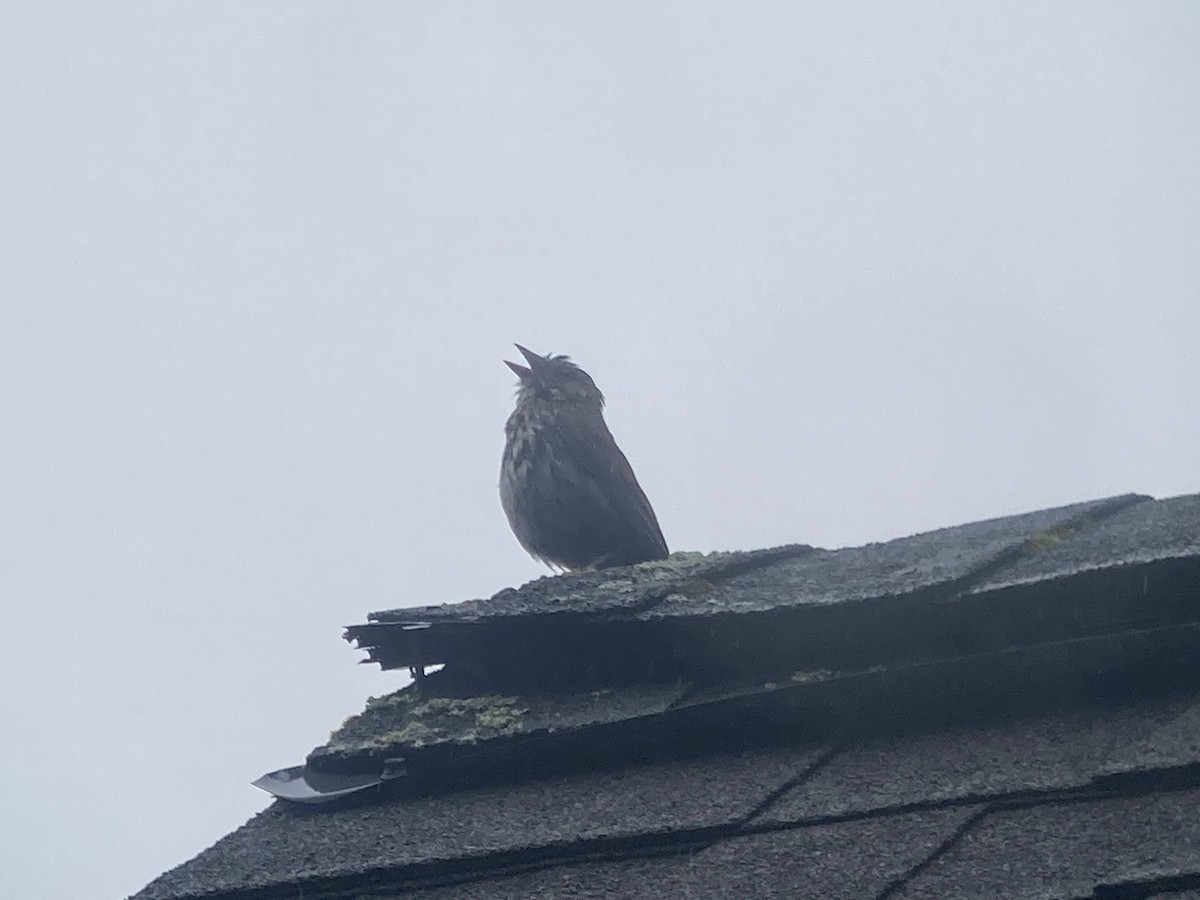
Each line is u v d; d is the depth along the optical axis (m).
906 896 3.64
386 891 4.21
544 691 4.84
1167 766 3.79
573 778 4.53
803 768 4.27
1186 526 4.75
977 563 4.57
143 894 4.37
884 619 4.50
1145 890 3.42
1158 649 4.17
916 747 4.26
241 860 4.46
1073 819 3.78
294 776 4.83
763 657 4.66
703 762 4.45
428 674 5.06
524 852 4.17
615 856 4.12
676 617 4.71
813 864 3.84
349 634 5.04
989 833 3.81
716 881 3.88
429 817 4.49
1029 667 4.26
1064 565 4.45
